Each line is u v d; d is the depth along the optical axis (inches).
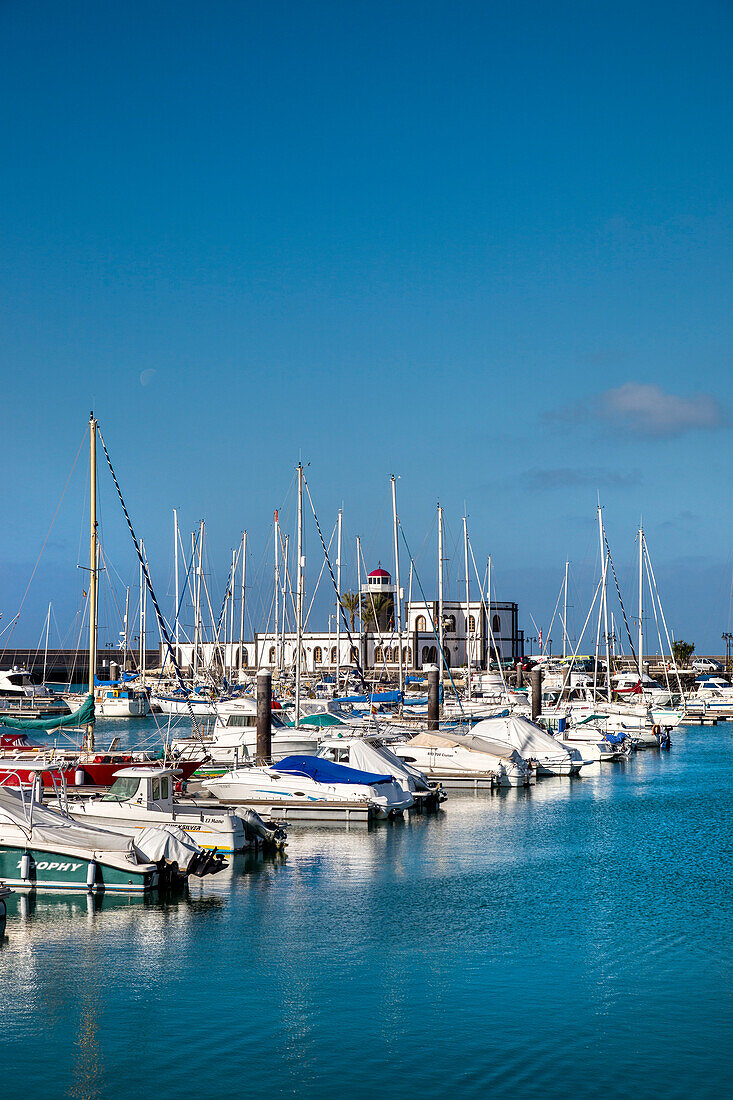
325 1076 800.9
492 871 1446.9
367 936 1133.1
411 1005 933.8
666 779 2503.7
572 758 2600.9
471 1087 786.2
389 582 6210.6
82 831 1259.8
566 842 1667.1
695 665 6579.7
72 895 1245.7
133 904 1238.3
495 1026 892.6
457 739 2293.3
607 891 1337.4
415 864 1481.3
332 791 1744.6
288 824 1744.6
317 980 995.3
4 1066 817.5
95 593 2039.9
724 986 987.9
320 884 1358.3
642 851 1601.9
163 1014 911.0
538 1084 791.1
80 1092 778.2
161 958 1050.7
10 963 1034.7
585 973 1019.9
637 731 3324.3
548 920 1202.0
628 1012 921.5
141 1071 808.3
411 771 1987.0
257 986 976.9
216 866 1316.4
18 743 2448.3
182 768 1910.7
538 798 2148.1
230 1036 869.2
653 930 1162.6
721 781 2466.8
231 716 2465.6
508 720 2596.0
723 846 1644.9
